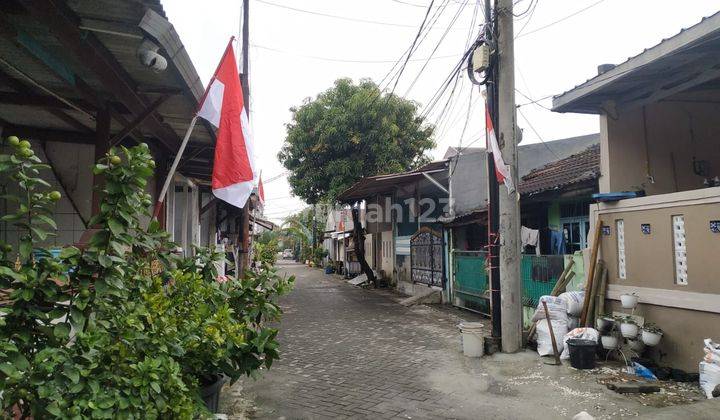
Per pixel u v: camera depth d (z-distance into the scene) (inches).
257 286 185.0
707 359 208.8
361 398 220.8
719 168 335.9
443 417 195.8
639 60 258.5
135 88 220.5
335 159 751.7
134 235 129.8
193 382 139.8
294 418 195.5
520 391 226.2
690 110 337.1
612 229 284.0
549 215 438.0
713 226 222.5
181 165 370.6
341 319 466.9
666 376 233.6
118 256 115.0
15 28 158.6
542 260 359.6
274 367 277.6
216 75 221.6
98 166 109.7
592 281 287.9
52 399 94.0
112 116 243.3
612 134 325.1
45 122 261.6
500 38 316.8
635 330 249.1
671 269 243.8
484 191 576.4
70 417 94.0
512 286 304.2
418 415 198.4
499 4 315.3
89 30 162.7
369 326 424.2
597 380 233.9
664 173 327.6
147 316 122.3
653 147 329.7
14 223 101.3
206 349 146.3
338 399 219.5
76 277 109.3
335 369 273.3
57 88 217.6
